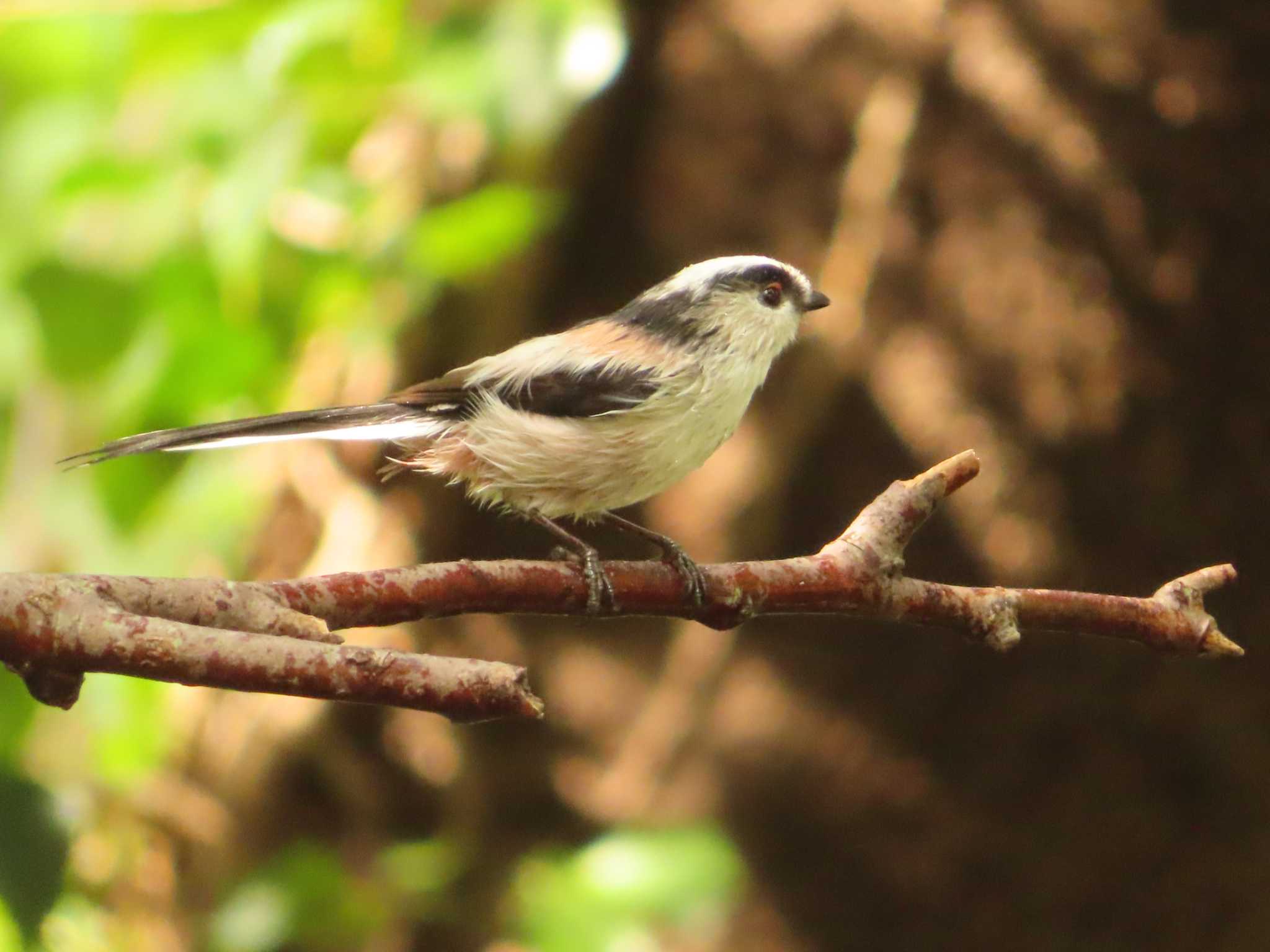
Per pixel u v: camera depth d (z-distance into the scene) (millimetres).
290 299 9562
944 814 12109
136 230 8891
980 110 12023
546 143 11141
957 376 12023
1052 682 12141
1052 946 12156
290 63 8984
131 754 8977
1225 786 12281
